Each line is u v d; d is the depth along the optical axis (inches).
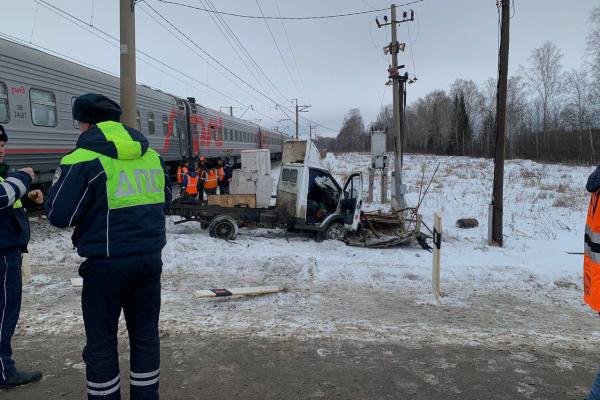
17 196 120.7
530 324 189.6
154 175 105.4
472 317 196.9
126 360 151.0
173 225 446.0
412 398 130.5
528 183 891.4
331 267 262.5
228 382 138.2
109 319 100.5
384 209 606.2
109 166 95.9
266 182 434.6
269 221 384.2
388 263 278.7
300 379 140.5
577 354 160.7
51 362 149.4
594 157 1887.3
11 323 132.1
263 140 1550.2
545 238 402.6
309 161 383.6
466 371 147.0
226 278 250.2
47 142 438.3
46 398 127.0
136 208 99.1
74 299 212.5
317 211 395.2
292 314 196.7
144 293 104.4
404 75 611.5
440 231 219.3
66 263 276.7
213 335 172.9
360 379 140.9
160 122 711.7
